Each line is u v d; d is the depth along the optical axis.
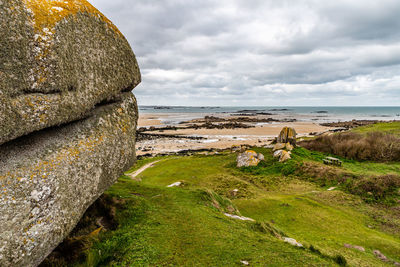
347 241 12.06
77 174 4.80
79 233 6.43
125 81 6.41
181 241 7.04
